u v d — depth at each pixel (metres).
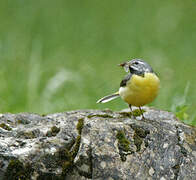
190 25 24.16
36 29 23.62
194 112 13.91
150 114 10.07
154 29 24.03
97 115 8.84
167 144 8.21
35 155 7.49
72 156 7.62
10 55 19.28
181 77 17.78
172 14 25.39
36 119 9.02
